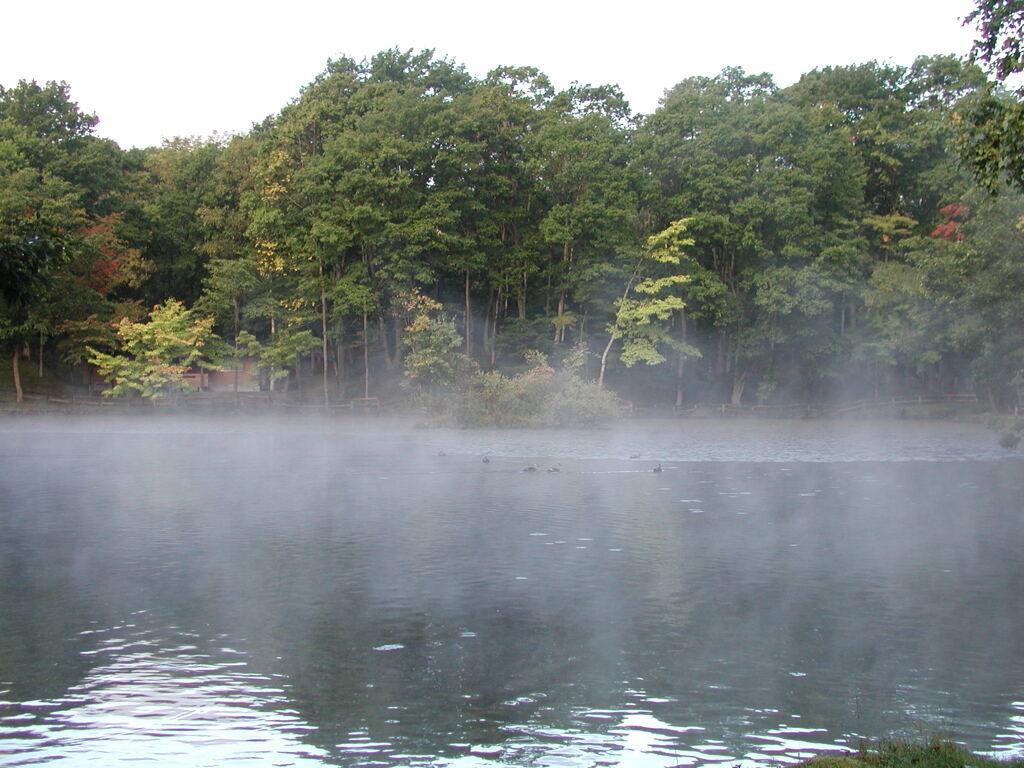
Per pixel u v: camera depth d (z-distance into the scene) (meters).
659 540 21.89
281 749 10.58
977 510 26.58
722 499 28.48
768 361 74.12
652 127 70.19
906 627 15.05
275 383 77.12
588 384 60.75
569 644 14.19
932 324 61.75
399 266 65.12
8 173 66.12
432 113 68.19
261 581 17.89
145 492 29.64
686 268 69.12
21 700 12.01
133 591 17.19
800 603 16.41
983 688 12.41
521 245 71.38
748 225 68.12
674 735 10.97
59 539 21.92
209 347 70.06
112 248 69.69
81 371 75.19
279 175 68.50
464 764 10.25
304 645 14.14
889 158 71.25
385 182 64.25
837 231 70.19
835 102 74.62
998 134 18.09
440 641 14.34
